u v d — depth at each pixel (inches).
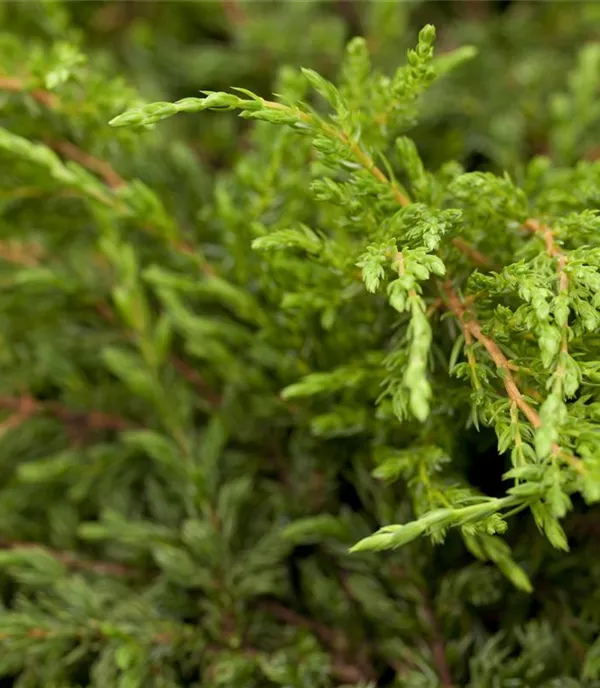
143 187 18.3
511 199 17.1
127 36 27.5
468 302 16.5
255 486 19.6
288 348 18.4
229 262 19.0
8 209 19.8
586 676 17.4
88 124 19.0
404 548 18.1
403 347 17.0
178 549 18.6
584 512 17.9
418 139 22.1
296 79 18.8
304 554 19.2
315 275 17.7
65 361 20.1
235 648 18.3
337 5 27.2
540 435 15.4
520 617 18.2
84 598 18.4
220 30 27.5
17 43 19.5
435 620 18.1
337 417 17.7
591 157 21.3
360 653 18.5
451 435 17.2
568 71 23.7
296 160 18.6
